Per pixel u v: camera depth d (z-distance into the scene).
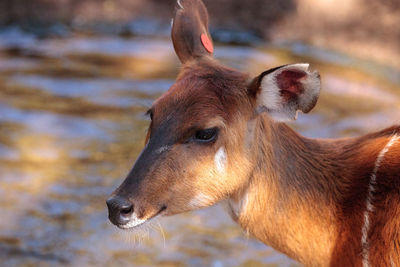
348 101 16.33
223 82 6.46
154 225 6.44
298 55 19.38
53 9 21.52
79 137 13.64
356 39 20.52
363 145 6.84
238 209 6.68
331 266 6.68
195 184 6.34
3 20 20.50
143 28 21.03
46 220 10.77
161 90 16.05
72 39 19.67
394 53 19.77
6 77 16.42
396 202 6.31
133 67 17.59
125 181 6.27
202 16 7.28
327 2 22.00
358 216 6.50
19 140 13.35
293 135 6.84
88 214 10.99
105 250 10.09
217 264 9.82
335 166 6.75
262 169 6.58
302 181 6.69
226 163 6.39
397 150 6.56
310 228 6.67
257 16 21.80
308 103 6.25
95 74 16.94
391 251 6.27
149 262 9.81
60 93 15.66
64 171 12.27
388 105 16.20
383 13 21.36
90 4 22.06
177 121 6.29
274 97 6.36
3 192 11.47
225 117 6.33
